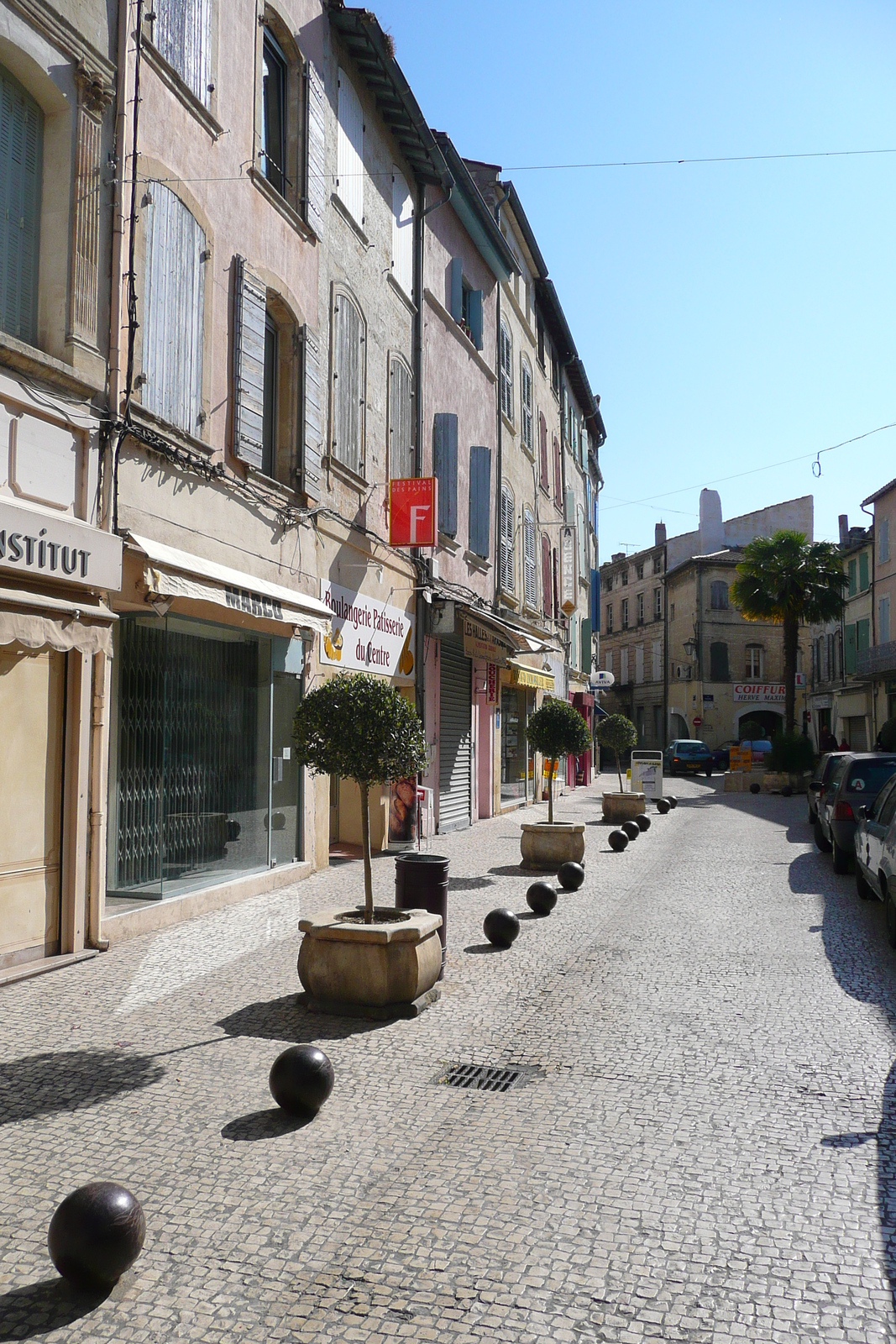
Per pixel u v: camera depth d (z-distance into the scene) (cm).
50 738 743
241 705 1078
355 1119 465
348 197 1385
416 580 1673
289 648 1179
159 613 855
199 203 949
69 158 757
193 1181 397
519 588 2519
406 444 1650
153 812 923
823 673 4850
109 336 798
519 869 1340
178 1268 335
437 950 686
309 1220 369
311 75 1228
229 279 1022
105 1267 315
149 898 903
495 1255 346
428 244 1783
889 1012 651
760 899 1111
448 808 1856
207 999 657
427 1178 404
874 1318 310
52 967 719
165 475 884
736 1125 463
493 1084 516
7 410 682
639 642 6388
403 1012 631
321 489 1269
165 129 888
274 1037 583
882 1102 492
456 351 1958
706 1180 405
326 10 1295
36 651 677
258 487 1077
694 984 722
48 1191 385
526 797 2611
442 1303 316
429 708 1733
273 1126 454
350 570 1375
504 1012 648
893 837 864
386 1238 356
